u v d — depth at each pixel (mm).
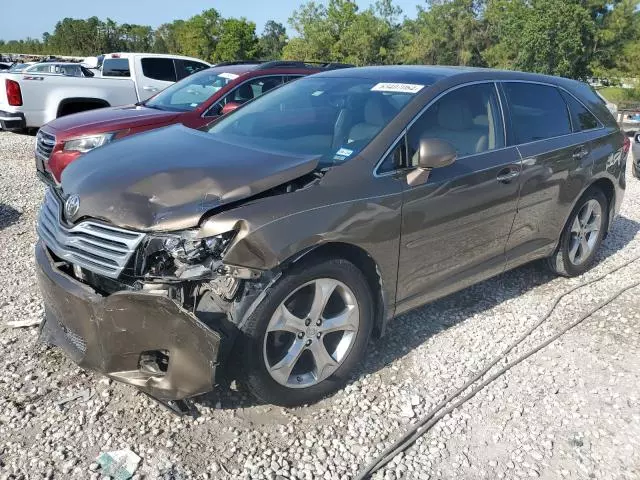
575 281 5211
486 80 4281
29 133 13008
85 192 3031
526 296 4840
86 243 2926
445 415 3246
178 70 13625
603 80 54938
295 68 7977
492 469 2865
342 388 3445
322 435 3041
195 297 2822
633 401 3449
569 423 3229
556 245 4945
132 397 3242
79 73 20094
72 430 2951
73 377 3393
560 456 2971
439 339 4059
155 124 6789
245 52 74500
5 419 3000
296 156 3324
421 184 3529
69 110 11906
